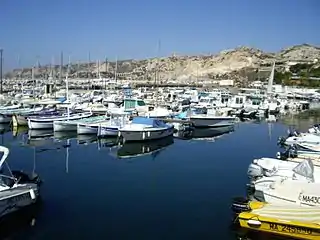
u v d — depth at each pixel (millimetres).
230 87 122125
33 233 14727
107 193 19953
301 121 56656
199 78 184250
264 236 14328
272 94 81250
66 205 17922
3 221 15391
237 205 16188
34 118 42094
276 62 171500
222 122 46594
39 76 116125
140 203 18375
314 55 196000
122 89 83500
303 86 116312
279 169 19734
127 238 14445
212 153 31547
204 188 20938
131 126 36094
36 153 31000
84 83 100688
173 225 15719
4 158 16875
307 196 15445
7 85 97625
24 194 15742
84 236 14555
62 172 24562
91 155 30422
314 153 25078
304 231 13539
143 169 25609
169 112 48312
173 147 34562
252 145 35562
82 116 44375
